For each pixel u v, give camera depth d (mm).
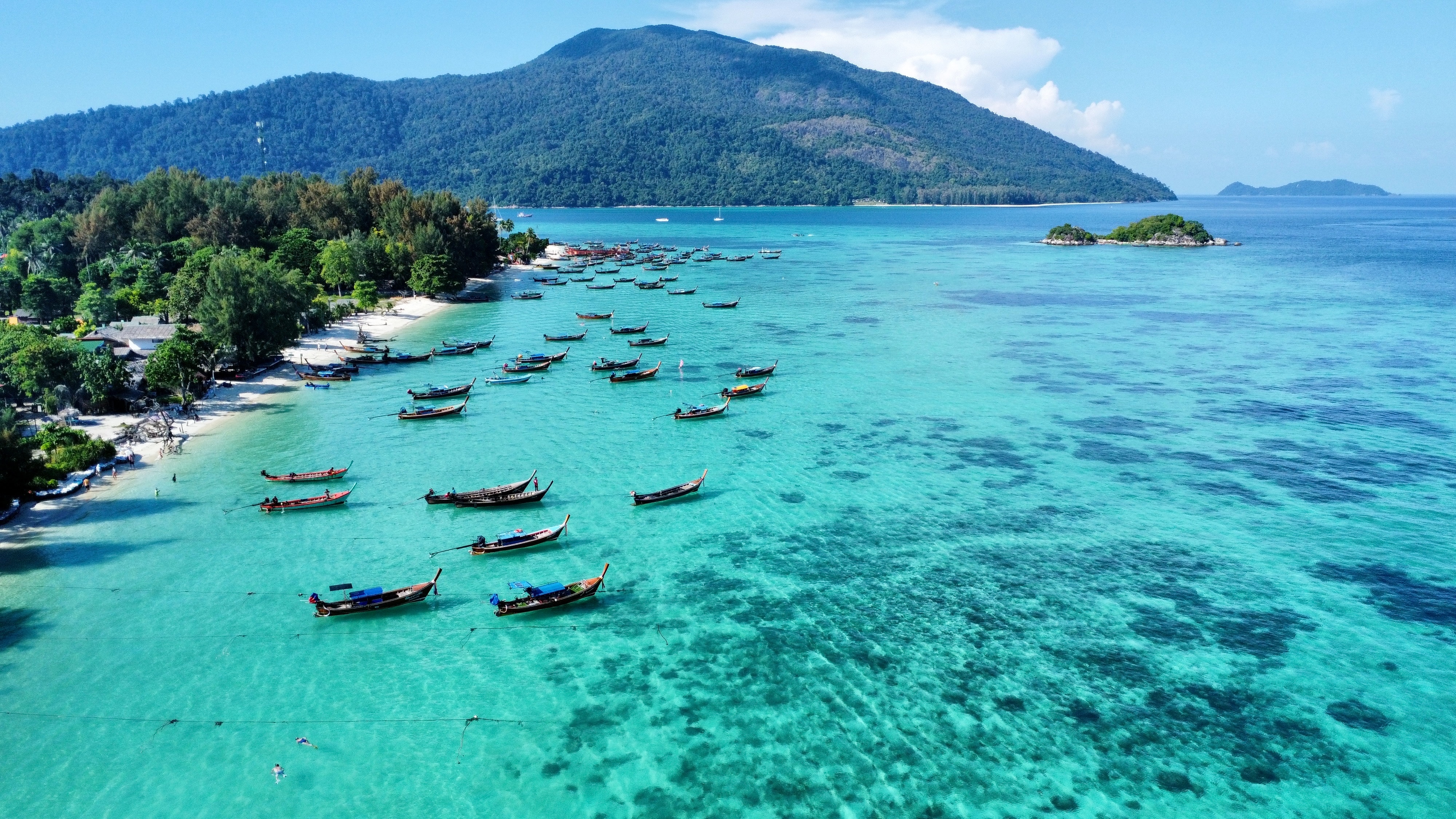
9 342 99375
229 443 94875
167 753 45750
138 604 60281
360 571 65250
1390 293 196125
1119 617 58031
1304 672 51750
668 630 57375
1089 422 101000
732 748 45969
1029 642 55312
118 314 150875
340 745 46469
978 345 146000
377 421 103750
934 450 92000
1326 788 42844
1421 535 69000
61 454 84000
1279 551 66938
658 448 93438
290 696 50375
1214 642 54969
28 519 74062
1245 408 104750
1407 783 43125
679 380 124188
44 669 52688
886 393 115625
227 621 58312
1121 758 44969
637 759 45344
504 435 98375
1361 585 61625
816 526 73375
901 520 74250
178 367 105562
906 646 55031
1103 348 142000
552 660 54062
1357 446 90000
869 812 41469
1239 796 42406
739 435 97938
